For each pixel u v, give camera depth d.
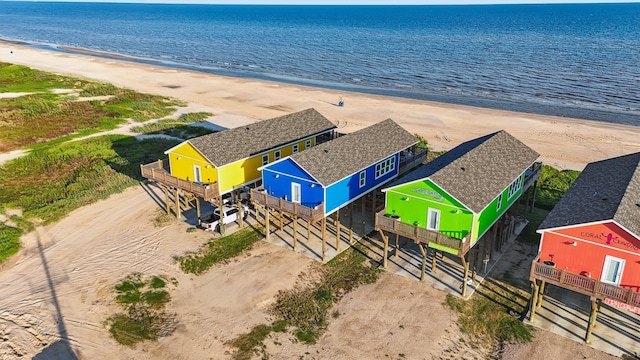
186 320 26.00
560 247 24.62
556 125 64.19
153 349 23.89
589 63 109.75
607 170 31.42
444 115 69.88
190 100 79.19
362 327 25.44
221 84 93.81
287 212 31.33
